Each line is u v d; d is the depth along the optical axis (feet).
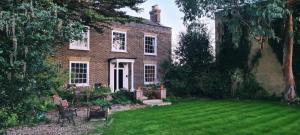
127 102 64.08
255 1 66.49
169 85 80.53
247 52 82.94
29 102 21.86
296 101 65.10
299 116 46.14
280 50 77.71
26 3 20.30
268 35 68.49
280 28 76.64
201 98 77.61
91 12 48.80
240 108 55.93
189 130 35.37
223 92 79.20
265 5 63.77
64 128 37.04
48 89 22.98
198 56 82.48
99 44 75.77
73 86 63.21
